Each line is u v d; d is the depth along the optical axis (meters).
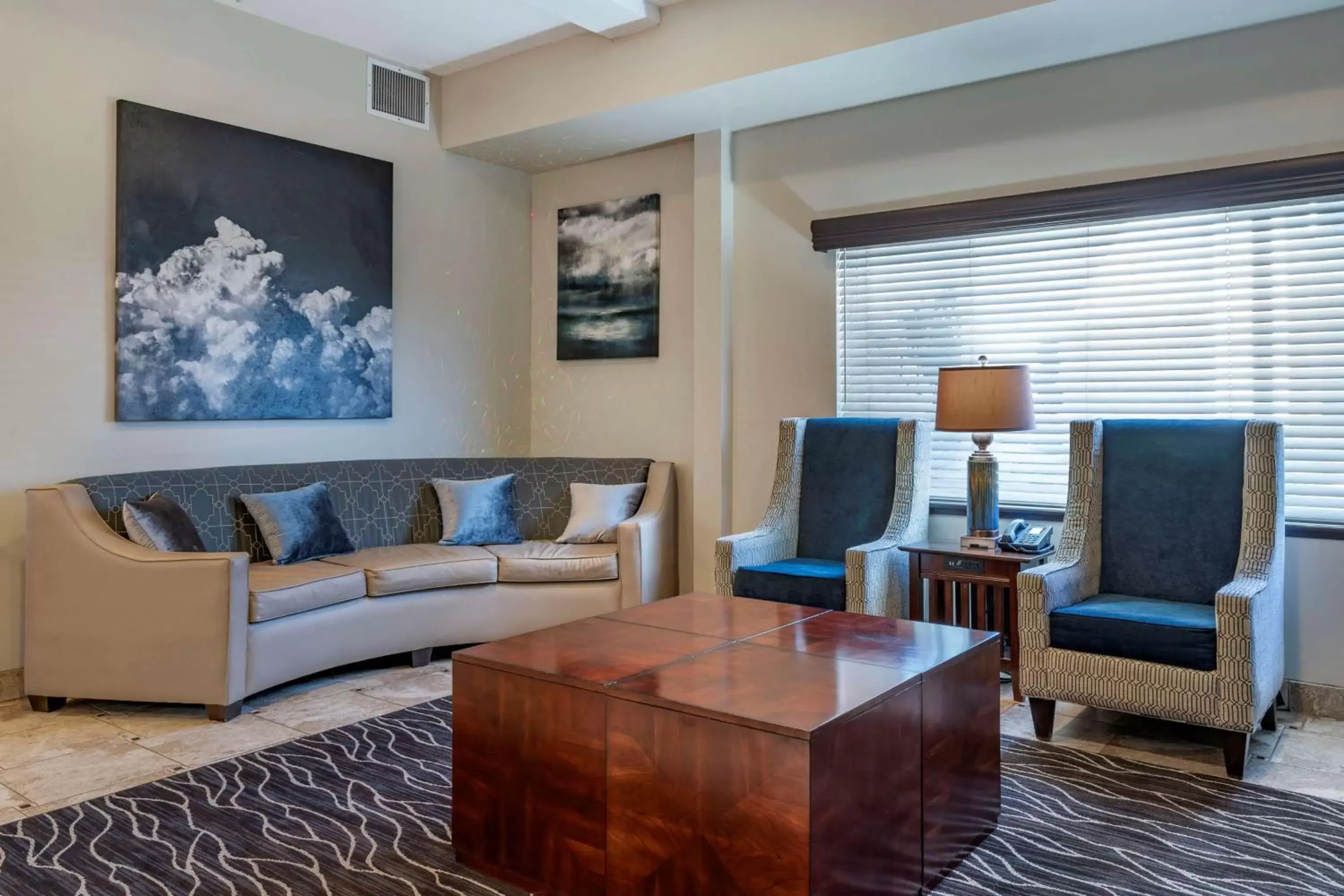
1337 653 3.60
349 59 4.98
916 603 4.04
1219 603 2.99
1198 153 3.85
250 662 3.66
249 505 4.25
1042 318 4.26
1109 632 3.19
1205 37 3.81
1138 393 4.03
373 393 5.08
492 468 5.26
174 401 4.27
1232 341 3.81
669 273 5.43
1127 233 4.04
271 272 4.62
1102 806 2.80
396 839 2.60
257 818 2.72
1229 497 3.49
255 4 4.47
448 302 5.51
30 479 3.88
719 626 2.88
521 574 4.56
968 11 3.66
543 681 2.31
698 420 5.19
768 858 1.96
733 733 2.01
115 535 3.69
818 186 4.85
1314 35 3.60
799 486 4.59
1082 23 3.68
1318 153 3.60
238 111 4.53
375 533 4.83
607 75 4.73
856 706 2.06
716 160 5.08
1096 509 3.74
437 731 3.47
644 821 2.14
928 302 4.57
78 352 4.01
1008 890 2.32
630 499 5.09
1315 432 3.66
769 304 5.04
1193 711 3.04
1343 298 3.59
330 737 3.40
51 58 3.91
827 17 4.02
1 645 3.81
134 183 4.12
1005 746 3.32
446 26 4.73
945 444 4.55
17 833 2.62
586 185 5.76
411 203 5.30
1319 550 3.62
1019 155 4.26
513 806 2.36
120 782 2.98
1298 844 2.54
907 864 2.24
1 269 3.78
